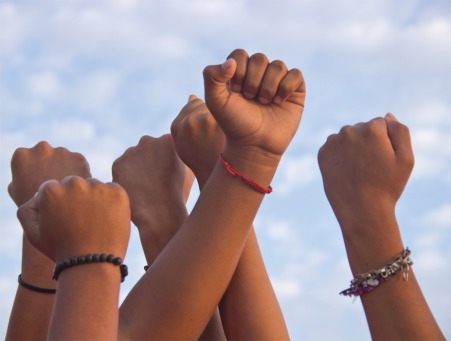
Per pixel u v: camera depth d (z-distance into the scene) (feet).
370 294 3.66
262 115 3.68
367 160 3.76
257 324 3.90
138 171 4.35
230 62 3.54
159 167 4.34
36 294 4.16
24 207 3.55
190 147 4.05
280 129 3.68
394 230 3.70
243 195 3.68
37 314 4.14
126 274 3.45
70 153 4.39
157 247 4.24
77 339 3.27
